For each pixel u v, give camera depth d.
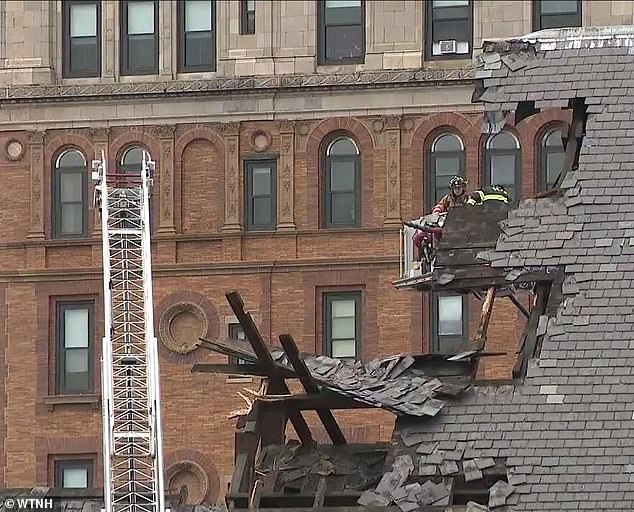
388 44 199.62
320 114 199.62
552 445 98.06
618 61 108.69
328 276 198.25
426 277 122.44
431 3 199.38
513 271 103.75
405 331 196.75
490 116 108.25
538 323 101.81
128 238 146.62
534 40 109.94
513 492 96.62
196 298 199.25
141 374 130.62
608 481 96.50
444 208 125.00
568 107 107.69
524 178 195.88
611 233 103.56
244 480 103.56
